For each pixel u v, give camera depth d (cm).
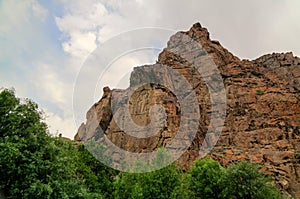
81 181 2700
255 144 7275
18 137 2280
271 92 8719
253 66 10012
